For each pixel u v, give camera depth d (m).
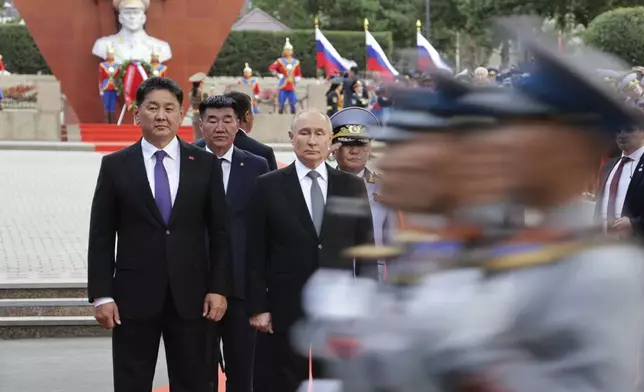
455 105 2.97
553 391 2.78
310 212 9.40
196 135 42.34
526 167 2.95
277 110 60.34
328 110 49.06
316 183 9.49
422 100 3.01
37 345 15.65
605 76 2.93
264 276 9.57
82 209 27.64
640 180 10.90
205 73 57.78
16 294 16.69
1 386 13.16
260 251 9.61
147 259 9.71
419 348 2.96
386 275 3.26
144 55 55.62
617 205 11.21
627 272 2.81
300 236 9.34
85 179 35.75
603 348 2.77
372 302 3.15
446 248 3.04
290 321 9.38
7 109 56.00
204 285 9.93
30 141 51.78
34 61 82.56
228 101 11.59
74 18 56.22
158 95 9.77
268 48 87.19
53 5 56.06
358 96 43.59
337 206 5.86
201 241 9.94
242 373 11.05
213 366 10.18
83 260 19.58
